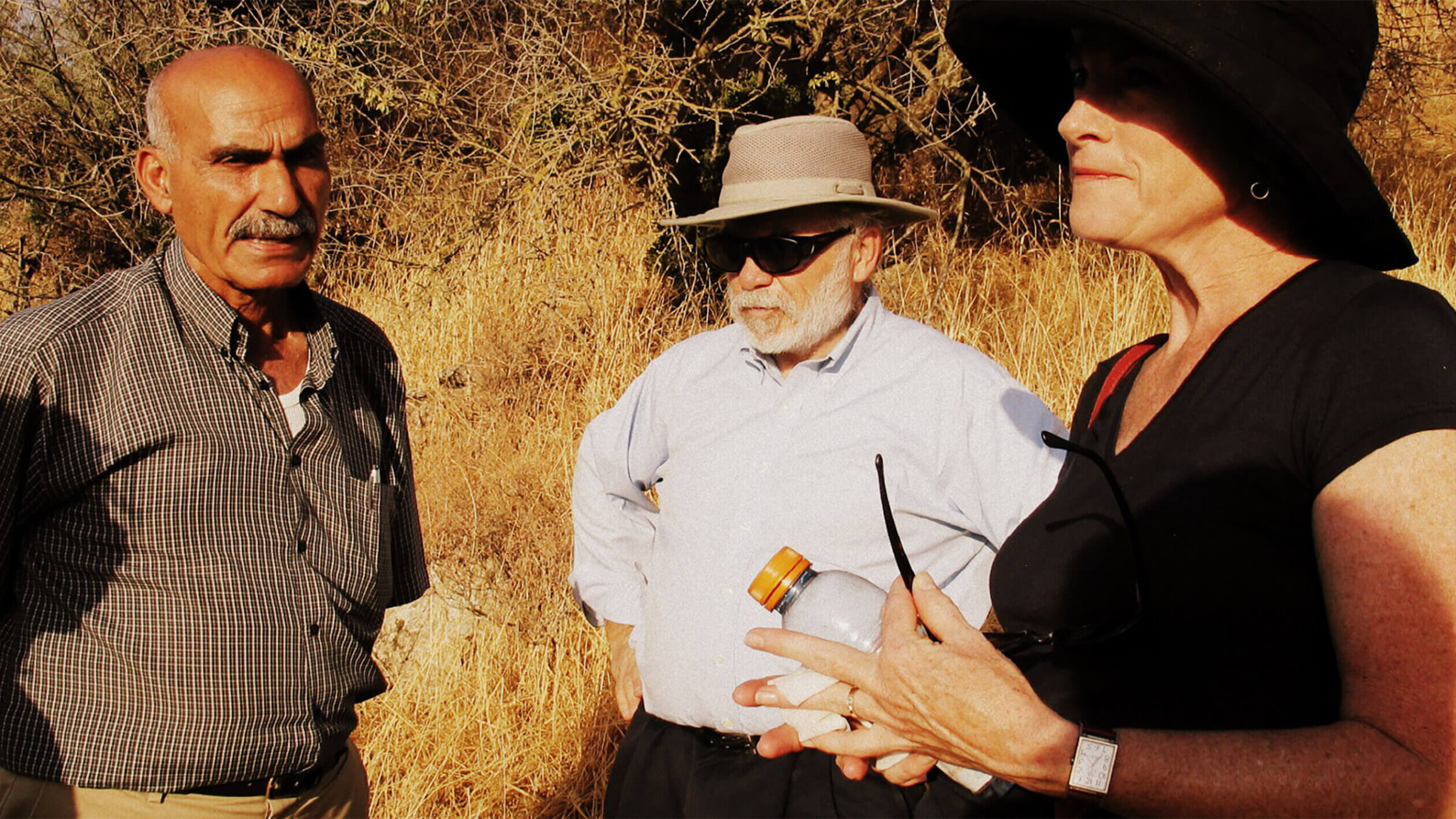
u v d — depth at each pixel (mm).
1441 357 957
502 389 4773
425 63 6164
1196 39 1047
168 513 1888
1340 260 1131
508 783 3268
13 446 1773
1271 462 1045
